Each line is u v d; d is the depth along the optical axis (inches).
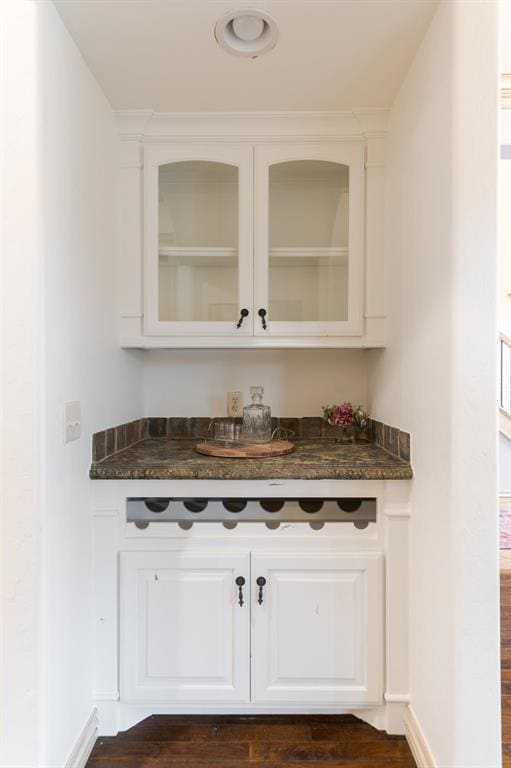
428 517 51.8
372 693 58.4
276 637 58.6
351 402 84.5
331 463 60.2
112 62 57.2
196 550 58.9
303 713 61.6
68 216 51.8
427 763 50.9
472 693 44.9
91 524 58.2
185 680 58.9
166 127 69.8
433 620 50.4
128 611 58.5
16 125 44.1
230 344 71.2
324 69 58.8
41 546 45.1
